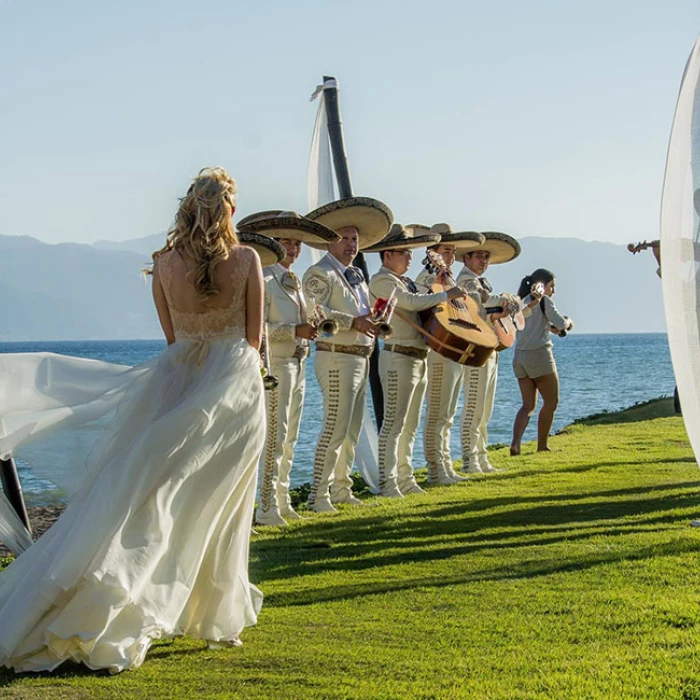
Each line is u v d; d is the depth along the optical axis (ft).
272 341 33.60
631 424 70.59
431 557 27.30
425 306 39.04
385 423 39.93
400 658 18.37
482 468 46.65
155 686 16.79
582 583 23.52
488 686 16.74
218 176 19.79
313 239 35.99
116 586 17.20
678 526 30.14
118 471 17.87
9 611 17.46
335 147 46.83
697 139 24.35
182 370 19.56
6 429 20.15
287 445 35.17
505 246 47.85
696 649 18.44
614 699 16.07
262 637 19.80
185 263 19.69
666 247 24.71
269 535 31.63
